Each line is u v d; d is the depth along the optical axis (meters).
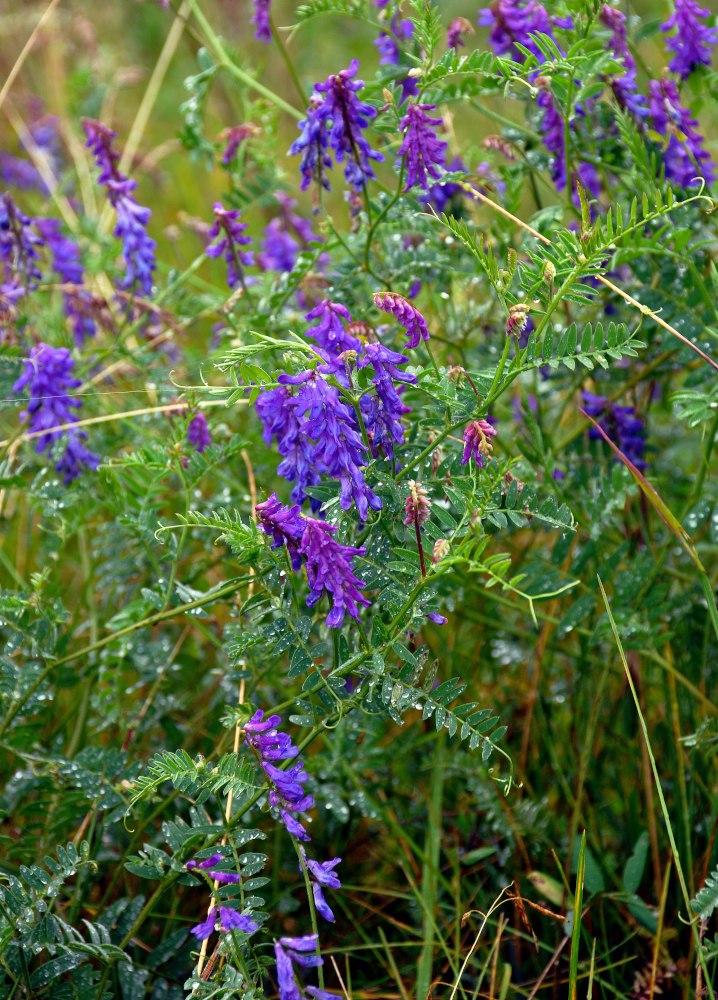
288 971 0.84
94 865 0.93
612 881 1.01
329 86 0.94
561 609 1.06
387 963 1.00
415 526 0.89
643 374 1.05
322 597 0.95
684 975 0.97
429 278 1.07
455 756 1.02
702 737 0.98
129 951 0.97
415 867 1.03
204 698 1.08
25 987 0.92
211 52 1.17
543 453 1.00
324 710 0.99
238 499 1.06
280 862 1.02
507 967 0.96
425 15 0.97
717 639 1.05
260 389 0.92
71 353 1.10
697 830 1.01
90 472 1.06
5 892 0.92
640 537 1.07
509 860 1.02
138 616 1.02
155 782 0.89
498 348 1.06
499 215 1.05
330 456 0.88
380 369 0.90
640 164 1.01
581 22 1.01
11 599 0.97
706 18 1.06
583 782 1.02
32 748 1.02
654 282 1.04
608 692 1.07
